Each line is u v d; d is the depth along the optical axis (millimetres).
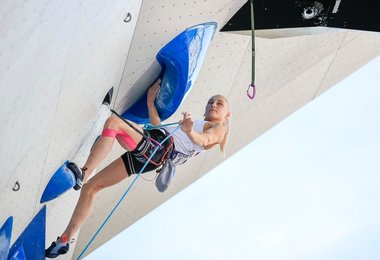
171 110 8266
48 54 5230
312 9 8086
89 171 7383
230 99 9805
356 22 8164
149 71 8148
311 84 10625
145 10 7359
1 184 5945
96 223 10805
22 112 5375
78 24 5500
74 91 6500
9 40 4473
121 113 8625
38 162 6574
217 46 8688
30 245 7562
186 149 7734
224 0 7918
